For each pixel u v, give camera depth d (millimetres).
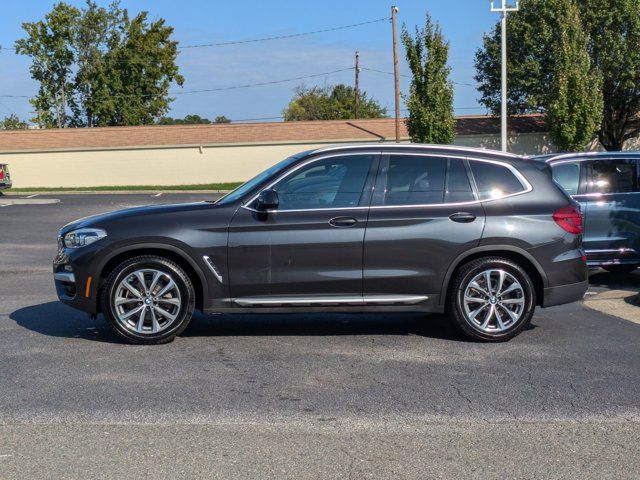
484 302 6934
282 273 6785
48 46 59625
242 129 44688
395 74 37562
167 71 60969
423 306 6938
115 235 6723
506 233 6891
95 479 3973
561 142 35750
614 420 4914
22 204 29781
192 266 6742
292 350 6688
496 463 4211
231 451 4367
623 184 10312
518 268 6930
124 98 60000
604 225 10188
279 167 7164
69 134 44906
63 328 7562
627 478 4020
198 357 6422
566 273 7035
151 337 6793
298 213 6812
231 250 6750
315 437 4590
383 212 6852
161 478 3990
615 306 8828
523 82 38031
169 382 5699
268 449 4398
